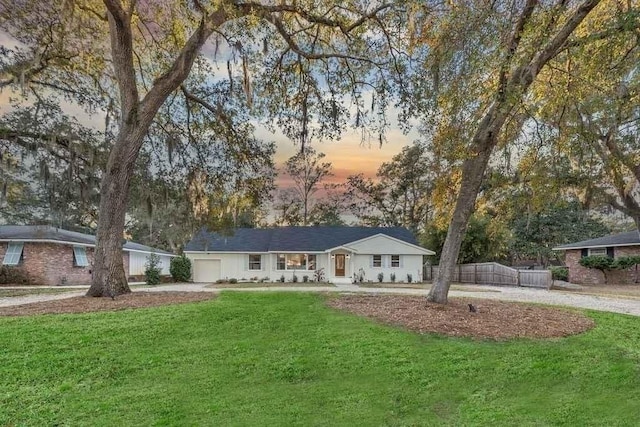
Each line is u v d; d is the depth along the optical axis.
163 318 7.77
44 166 14.09
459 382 5.11
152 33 12.95
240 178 15.38
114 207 10.60
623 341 7.21
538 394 4.80
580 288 21.36
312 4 11.36
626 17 7.09
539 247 36.41
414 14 8.63
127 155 10.71
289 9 11.00
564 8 7.61
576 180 11.45
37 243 21.72
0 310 8.59
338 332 7.09
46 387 4.73
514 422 4.06
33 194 18.36
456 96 7.74
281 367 5.49
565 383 5.13
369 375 5.27
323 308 9.27
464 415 4.24
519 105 7.69
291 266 27.34
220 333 7.01
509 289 20.72
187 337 6.73
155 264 26.59
